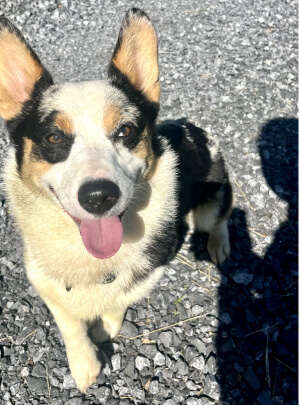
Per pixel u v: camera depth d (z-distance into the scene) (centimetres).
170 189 35
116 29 85
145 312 42
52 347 39
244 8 90
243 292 44
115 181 27
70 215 29
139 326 41
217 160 47
